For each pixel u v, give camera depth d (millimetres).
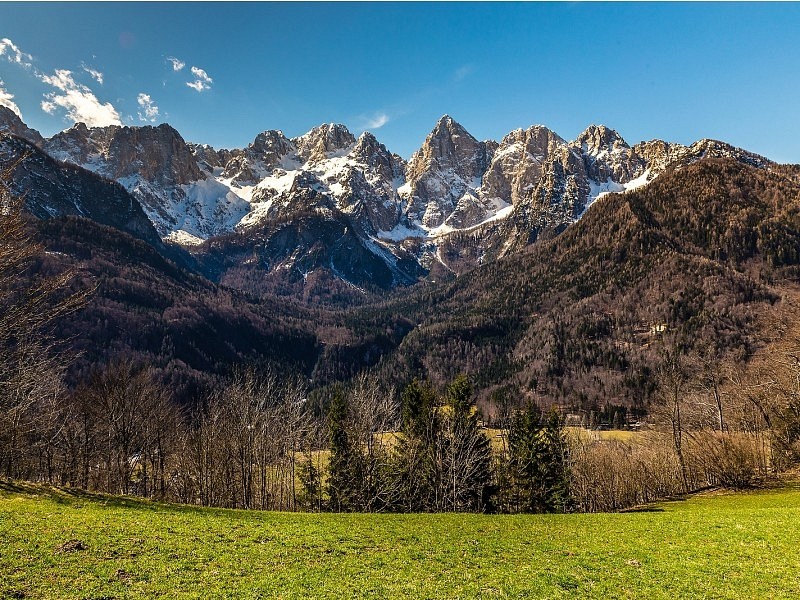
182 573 19953
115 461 59156
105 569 19500
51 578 18188
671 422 67562
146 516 30016
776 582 20609
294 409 68312
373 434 64062
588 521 37500
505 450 67062
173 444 68250
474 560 25078
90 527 25188
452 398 57125
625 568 23312
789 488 49062
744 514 35156
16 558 19828
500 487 56781
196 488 62906
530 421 59312
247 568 21406
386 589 19750
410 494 53156
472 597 19172
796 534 28000
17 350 30812
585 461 70000
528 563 24547
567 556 25922
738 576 21547
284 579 20156
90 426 56719
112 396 55625
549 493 56750
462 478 52188
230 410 63531
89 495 34781
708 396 78938
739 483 52969
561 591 20094
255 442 59562
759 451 60438
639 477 67500
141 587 18062
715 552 25484
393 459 56906
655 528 33000
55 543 22000
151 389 67250
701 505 46500
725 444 54719
